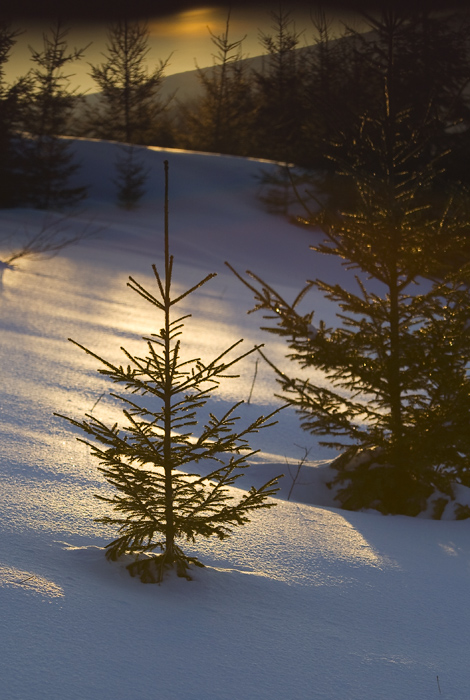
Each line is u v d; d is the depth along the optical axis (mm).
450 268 5656
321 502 5949
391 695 2459
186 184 44188
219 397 9172
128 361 9781
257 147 57469
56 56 39688
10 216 34344
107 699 2115
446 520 5559
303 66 47094
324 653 2713
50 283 17219
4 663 2174
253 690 2338
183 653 2496
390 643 2930
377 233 5586
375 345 5809
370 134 5770
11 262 19672
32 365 8281
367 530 4707
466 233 5461
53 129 41188
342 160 5848
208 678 2359
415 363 5750
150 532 3234
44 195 40156
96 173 44719
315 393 6004
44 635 2398
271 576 3498
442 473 5961
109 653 2383
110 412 6941
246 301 21031
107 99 55375
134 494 3223
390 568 3941
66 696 2080
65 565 3074
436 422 5742
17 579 2777
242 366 11414
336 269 33219
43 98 39875
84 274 20672
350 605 3297
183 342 12555
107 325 12734
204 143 62250
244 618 2908
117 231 34375
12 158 39594
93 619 2598
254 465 6414
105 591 2883
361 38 6645
